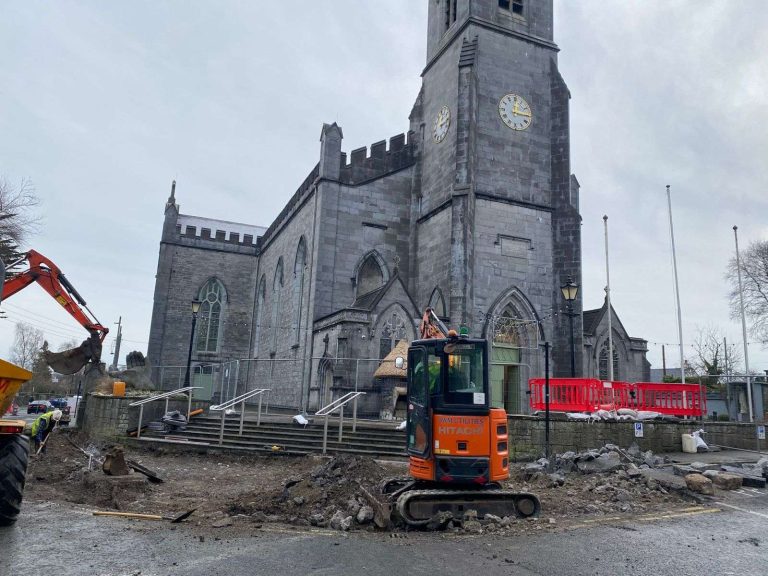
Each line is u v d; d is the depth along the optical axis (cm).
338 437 2109
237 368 3219
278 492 1259
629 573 779
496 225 3394
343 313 3025
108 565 755
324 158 3734
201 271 5978
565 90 3697
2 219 3581
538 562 821
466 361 1155
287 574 741
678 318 3111
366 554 842
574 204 4031
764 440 2211
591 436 2008
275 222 5400
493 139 3506
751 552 896
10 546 830
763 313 5681
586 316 4431
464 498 1079
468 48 3488
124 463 1428
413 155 3966
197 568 752
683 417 2403
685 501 1320
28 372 1009
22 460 958
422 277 3700
